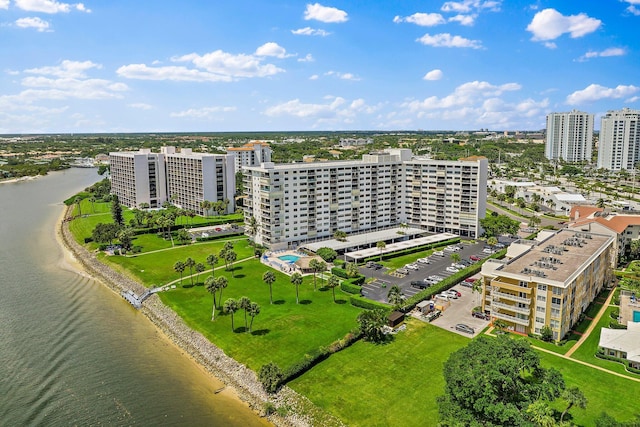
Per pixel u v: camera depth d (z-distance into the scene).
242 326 122.19
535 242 152.75
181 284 155.75
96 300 150.12
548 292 110.75
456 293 142.12
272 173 191.25
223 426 85.94
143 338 122.50
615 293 142.38
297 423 85.38
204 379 102.38
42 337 121.31
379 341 113.06
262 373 94.56
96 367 106.44
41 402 92.31
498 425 71.69
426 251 196.88
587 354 104.88
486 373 75.38
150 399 94.12
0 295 151.88
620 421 80.06
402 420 83.06
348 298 141.75
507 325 118.31
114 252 195.12
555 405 86.25
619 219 179.88
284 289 150.38
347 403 88.50
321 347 107.56
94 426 85.31
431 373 97.88
